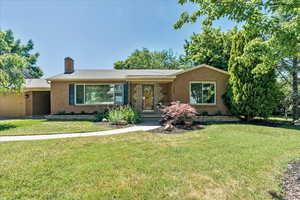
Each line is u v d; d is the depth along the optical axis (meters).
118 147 5.90
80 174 3.87
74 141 6.68
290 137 7.69
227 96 13.44
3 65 10.45
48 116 13.11
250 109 11.73
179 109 10.16
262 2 2.92
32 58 31.36
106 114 12.05
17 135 7.79
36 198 3.03
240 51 12.36
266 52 4.20
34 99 16.02
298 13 2.93
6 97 15.54
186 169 4.19
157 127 9.91
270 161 4.73
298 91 12.68
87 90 14.01
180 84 13.77
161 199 3.05
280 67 13.34
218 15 3.12
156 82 15.09
